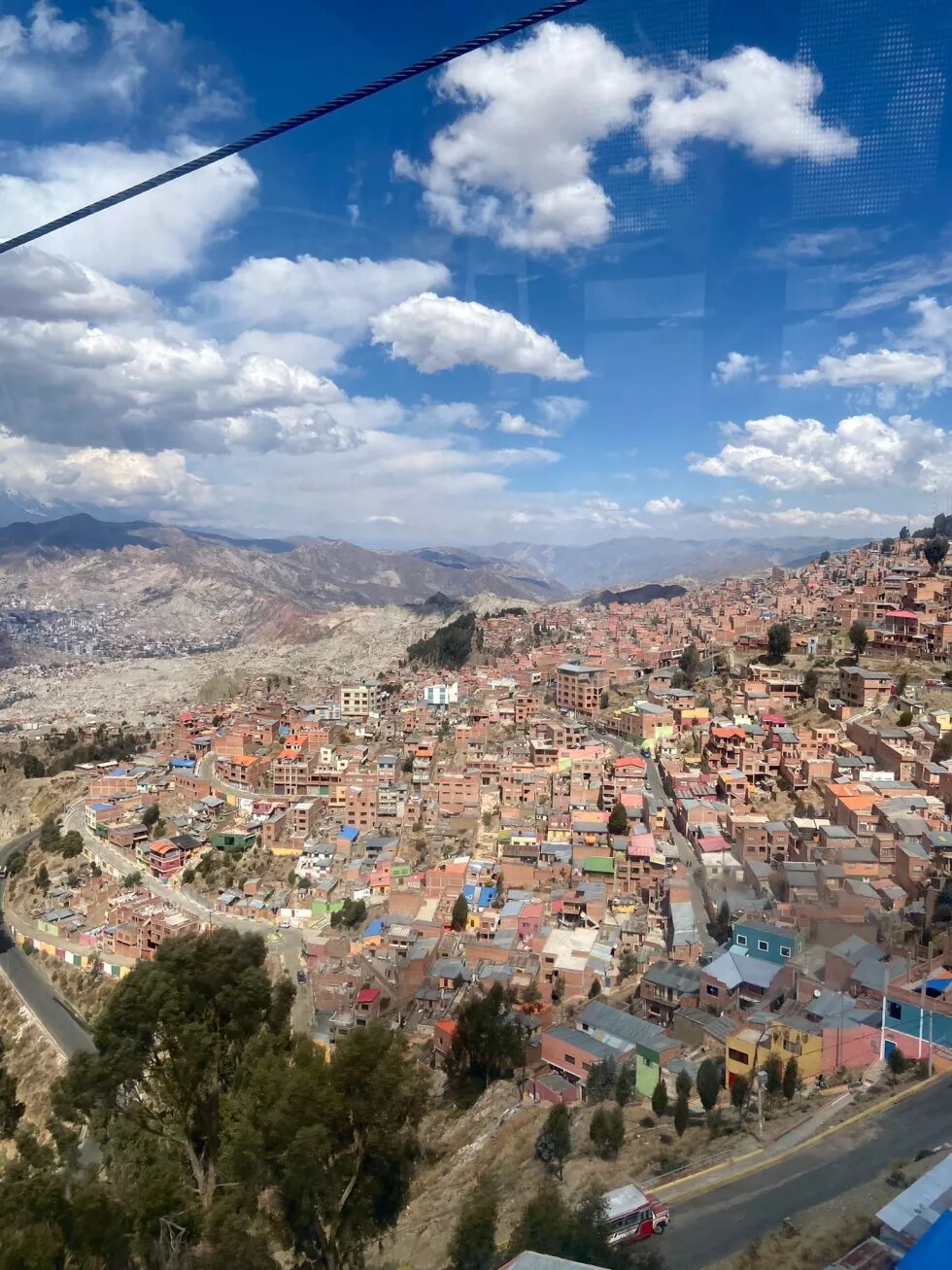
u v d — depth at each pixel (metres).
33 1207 14.76
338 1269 14.71
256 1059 17.06
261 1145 14.91
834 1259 12.84
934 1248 9.01
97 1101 18.58
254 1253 14.12
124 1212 15.05
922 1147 16.03
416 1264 14.80
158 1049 18.88
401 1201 15.80
